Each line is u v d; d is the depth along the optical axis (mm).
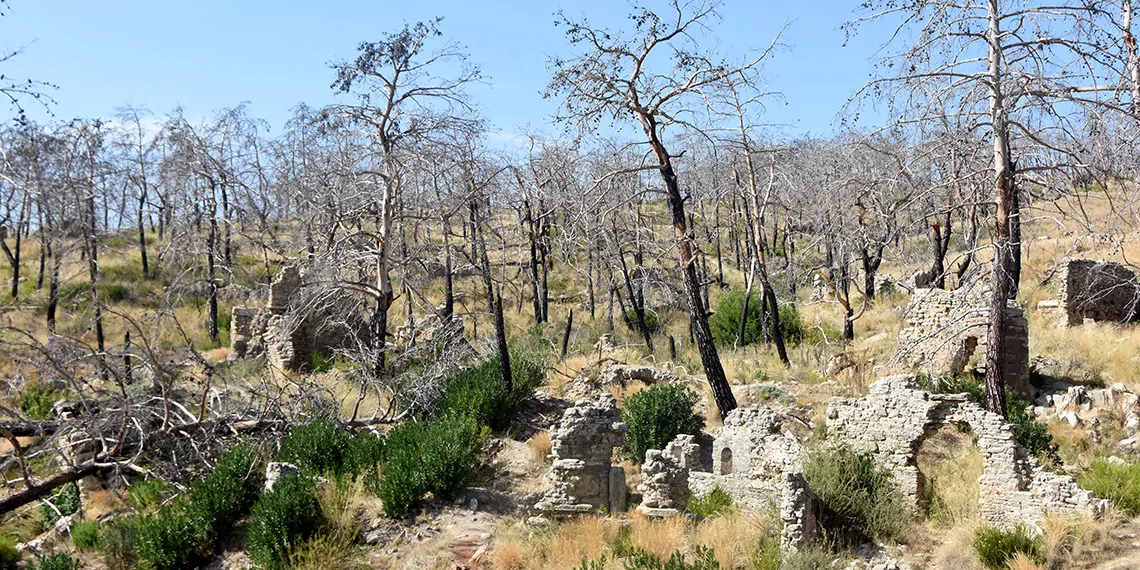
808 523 14758
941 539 15156
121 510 19953
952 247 41969
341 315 28844
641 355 30812
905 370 22281
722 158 33062
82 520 19812
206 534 17578
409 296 30188
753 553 14531
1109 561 13609
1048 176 19328
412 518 17422
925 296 22734
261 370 30781
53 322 34688
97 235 41000
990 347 17938
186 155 45344
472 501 17906
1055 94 17031
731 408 20781
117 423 20812
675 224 21656
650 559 13906
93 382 26281
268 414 22672
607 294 44500
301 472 18875
